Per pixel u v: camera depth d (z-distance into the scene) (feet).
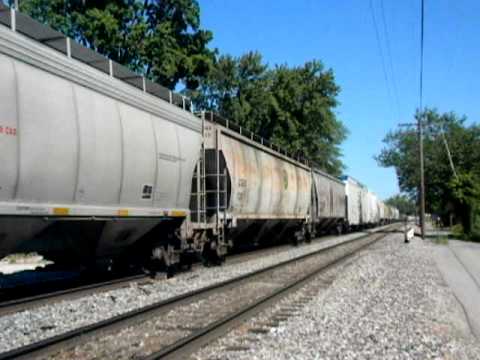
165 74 118.01
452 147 187.42
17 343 25.43
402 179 201.36
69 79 34.06
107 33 110.11
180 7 125.59
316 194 114.42
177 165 47.50
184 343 23.86
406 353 24.82
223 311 33.76
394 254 79.97
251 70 196.24
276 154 86.84
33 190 30.81
